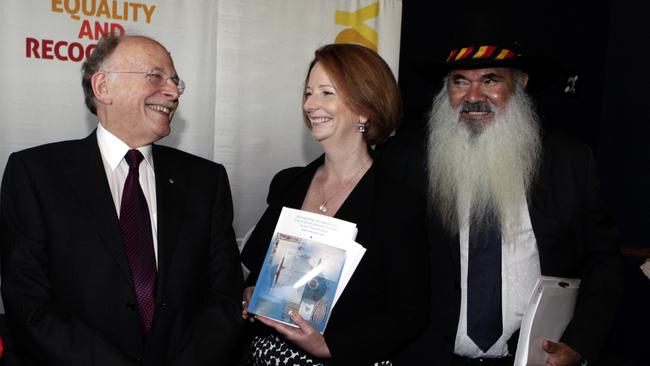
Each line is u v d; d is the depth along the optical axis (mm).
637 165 4348
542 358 1921
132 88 1800
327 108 1827
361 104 1818
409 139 2387
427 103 3854
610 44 4625
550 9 4223
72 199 1771
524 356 1867
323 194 1935
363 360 1748
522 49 2211
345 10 3436
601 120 4660
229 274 1954
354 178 1917
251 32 3217
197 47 3100
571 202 2043
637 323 3992
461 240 2062
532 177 2078
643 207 4293
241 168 3264
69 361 1637
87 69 1853
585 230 2088
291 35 3314
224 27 3148
